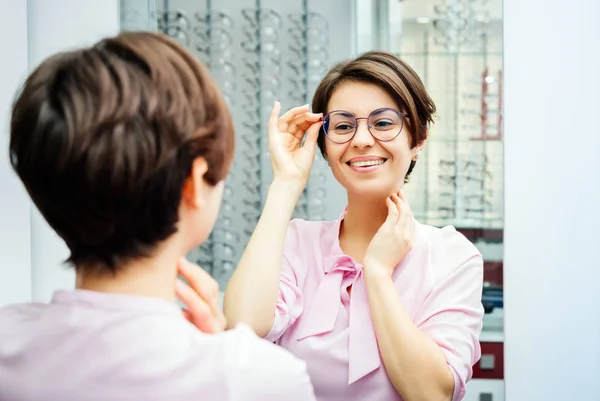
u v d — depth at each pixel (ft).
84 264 1.91
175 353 1.76
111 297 1.85
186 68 1.88
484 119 5.98
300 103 6.30
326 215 6.34
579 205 5.74
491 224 5.99
